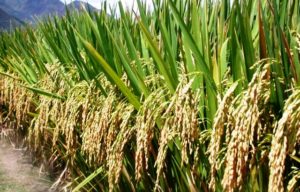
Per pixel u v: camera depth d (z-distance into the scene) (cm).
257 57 223
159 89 228
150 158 283
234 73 209
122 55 269
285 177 184
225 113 176
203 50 238
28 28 689
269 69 176
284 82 193
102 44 308
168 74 234
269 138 186
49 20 497
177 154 249
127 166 315
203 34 245
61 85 380
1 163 570
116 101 285
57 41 467
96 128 280
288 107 145
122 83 251
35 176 512
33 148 583
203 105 234
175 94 203
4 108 723
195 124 197
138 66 278
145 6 384
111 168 263
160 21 249
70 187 441
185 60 230
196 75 219
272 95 189
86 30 388
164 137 213
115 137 284
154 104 229
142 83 253
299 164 192
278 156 146
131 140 288
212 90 217
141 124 234
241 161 158
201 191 245
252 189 208
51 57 474
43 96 414
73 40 353
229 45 246
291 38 198
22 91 495
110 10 419
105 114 266
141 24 231
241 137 157
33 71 493
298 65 180
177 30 294
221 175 228
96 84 297
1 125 714
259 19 190
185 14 321
